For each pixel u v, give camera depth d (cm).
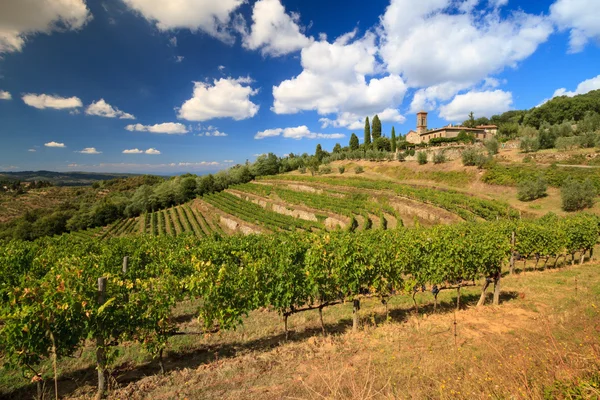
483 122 9306
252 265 812
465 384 409
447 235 1120
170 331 678
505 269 1587
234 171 8381
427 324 786
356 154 7006
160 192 7375
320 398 436
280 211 4550
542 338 566
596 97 6562
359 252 881
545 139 4262
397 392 423
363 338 717
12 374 617
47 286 600
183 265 1169
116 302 620
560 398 334
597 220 1748
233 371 583
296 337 778
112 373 623
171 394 517
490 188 3653
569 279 1202
